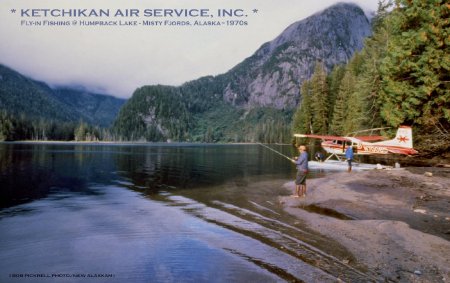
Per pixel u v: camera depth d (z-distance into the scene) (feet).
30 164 87.40
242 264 18.52
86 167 81.35
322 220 27.73
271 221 27.68
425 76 71.31
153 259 19.35
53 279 16.58
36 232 24.76
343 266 18.12
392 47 79.66
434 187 40.14
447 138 75.20
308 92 239.50
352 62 231.30
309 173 61.87
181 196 39.93
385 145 73.87
